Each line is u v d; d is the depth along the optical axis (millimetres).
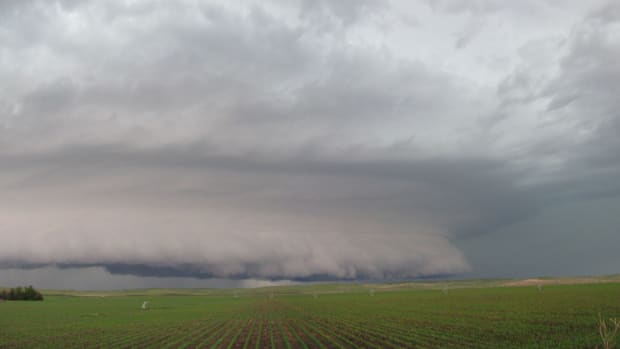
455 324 61969
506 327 55406
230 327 70250
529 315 69625
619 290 132375
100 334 62562
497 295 145500
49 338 58406
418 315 81688
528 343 42250
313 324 71750
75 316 104562
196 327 71375
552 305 88188
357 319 78562
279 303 169250
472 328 56094
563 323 56812
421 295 185000
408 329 58156
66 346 50188
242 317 94250
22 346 50688
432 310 93375
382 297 184625
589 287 166125
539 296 124125
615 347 36844
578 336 44719
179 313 113688
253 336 56219
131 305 167375
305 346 45969
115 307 150375
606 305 81188
